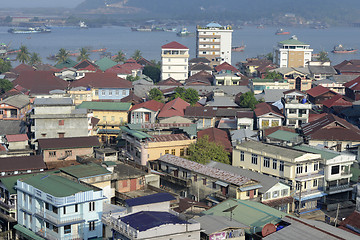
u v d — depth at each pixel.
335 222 74.31
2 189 77.69
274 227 62.66
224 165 92.69
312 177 88.25
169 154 97.25
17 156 89.50
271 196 82.00
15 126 119.50
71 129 111.12
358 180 88.81
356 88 162.38
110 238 66.38
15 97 146.25
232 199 75.88
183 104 140.50
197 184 86.56
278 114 122.56
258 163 92.81
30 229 71.38
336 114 143.50
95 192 67.81
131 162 91.75
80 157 94.19
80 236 67.12
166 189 91.00
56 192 66.75
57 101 113.88
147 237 55.84
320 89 163.88
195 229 58.38
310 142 108.88
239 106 146.00
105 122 132.25
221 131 117.00
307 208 87.94
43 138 100.69
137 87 180.12
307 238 59.59
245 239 65.75
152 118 132.50
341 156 90.12
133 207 63.09
